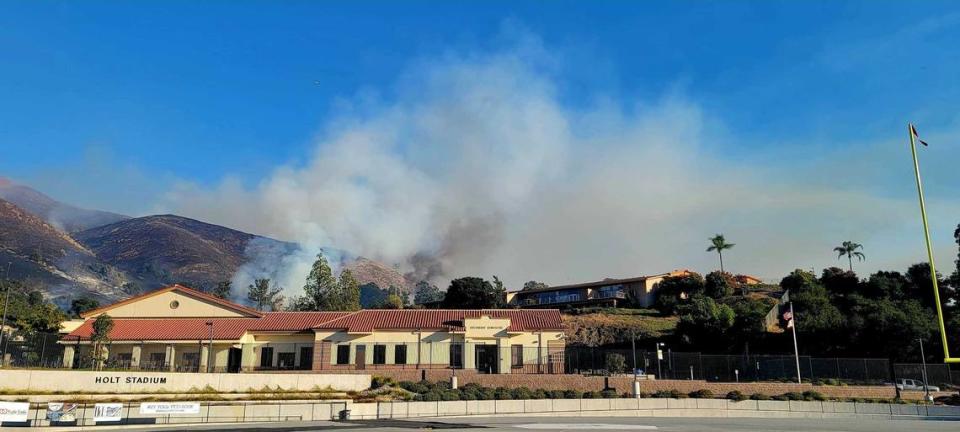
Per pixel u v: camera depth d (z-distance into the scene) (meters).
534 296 135.12
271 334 64.88
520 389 55.91
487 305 123.12
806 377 65.56
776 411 52.94
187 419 41.03
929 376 64.69
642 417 50.44
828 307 83.94
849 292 99.81
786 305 87.06
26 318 63.78
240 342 62.94
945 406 51.25
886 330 71.56
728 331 82.50
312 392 52.44
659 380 59.81
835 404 53.06
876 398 58.25
